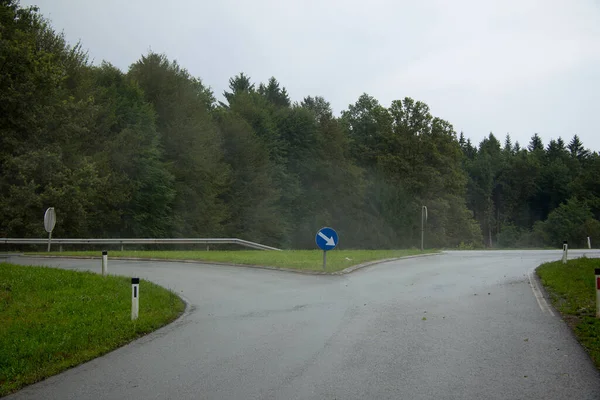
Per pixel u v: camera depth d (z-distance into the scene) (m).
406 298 11.81
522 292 12.80
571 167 116.62
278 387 5.77
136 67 45.38
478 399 5.38
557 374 6.21
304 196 58.56
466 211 66.38
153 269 17.64
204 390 5.72
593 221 75.56
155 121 41.78
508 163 110.56
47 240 26.59
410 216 59.53
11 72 28.00
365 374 6.21
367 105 76.38
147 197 38.19
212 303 11.30
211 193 45.62
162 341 8.02
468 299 11.69
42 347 7.45
